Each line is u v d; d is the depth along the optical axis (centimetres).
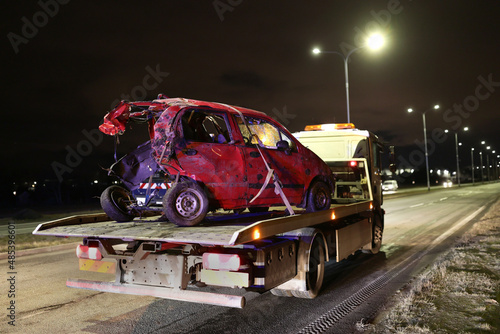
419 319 470
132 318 525
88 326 496
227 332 471
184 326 493
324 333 462
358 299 595
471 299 539
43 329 486
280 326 488
